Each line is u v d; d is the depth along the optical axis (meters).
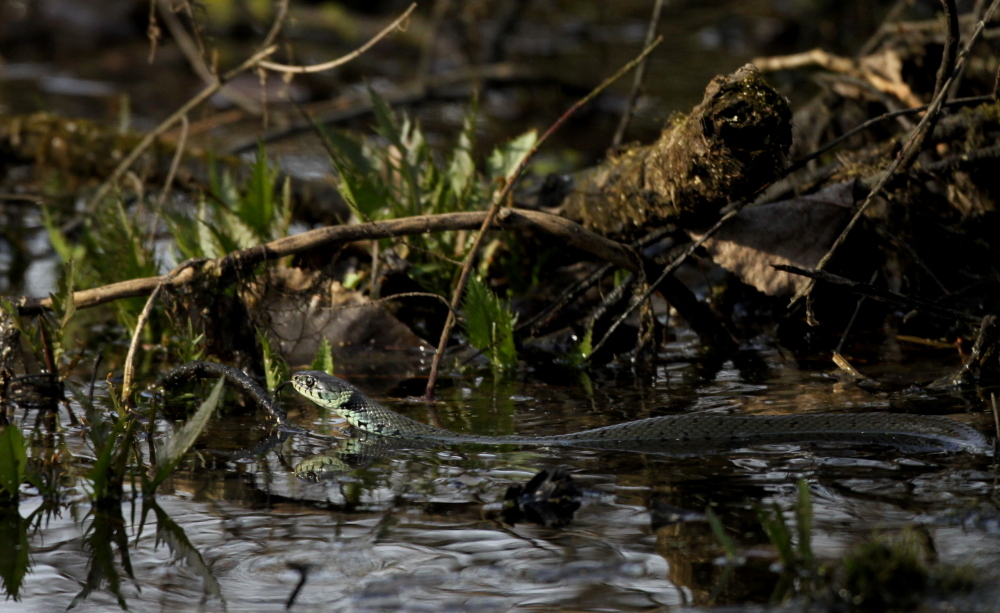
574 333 9.91
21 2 26.17
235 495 6.18
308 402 8.34
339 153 10.61
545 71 21.56
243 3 25.92
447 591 4.88
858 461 6.52
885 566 4.70
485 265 10.60
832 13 22.61
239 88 21.66
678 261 8.44
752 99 7.01
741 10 26.64
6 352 8.19
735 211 8.09
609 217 9.09
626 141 17.55
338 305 9.73
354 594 4.87
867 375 8.42
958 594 4.61
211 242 10.20
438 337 9.98
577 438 7.18
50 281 12.19
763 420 7.24
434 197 10.55
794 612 4.56
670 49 24.12
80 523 5.79
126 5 26.44
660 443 7.10
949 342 9.20
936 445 6.79
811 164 11.12
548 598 4.78
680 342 9.71
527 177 11.36
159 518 5.84
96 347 10.05
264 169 10.35
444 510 5.88
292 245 8.66
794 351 9.27
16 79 22.73
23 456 6.13
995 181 9.15
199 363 8.12
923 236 9.37
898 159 7.70
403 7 27.98
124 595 4.94
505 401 8.20
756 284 8.48
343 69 23.25
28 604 4.88
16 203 14.49
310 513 5.87
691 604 4.67
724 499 5.92
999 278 9.25
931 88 10.97
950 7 7.66
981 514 5.48
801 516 4.99
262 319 8.92
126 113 14.41
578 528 5.56
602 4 27.73
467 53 24.55
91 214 12.02
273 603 4.82
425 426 7.49
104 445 6.19
